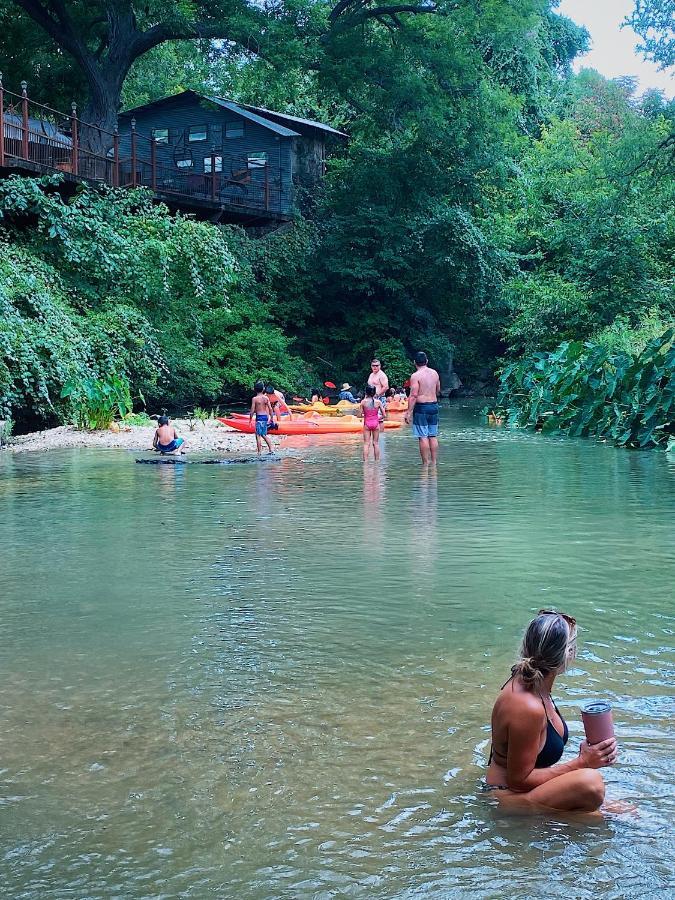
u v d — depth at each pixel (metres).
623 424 21.00
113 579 7.81
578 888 3.29
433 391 16.22
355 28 36.16
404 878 3.37
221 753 4.42
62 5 31.22
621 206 33.16
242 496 12.49
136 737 4.61
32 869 3.45
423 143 38.88
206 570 8.12
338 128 48.91
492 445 20.31
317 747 4.47
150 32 32.06
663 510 11.20
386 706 4.98
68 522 10.50
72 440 20.30
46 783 4.13
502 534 9.66
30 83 36.94
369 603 7.00
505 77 52.12
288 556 8.64
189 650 5.94
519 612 6.74
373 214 38.81
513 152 40.62
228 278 26.62
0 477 14.59
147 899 3.25
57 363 20.19
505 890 3.29
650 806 3.88
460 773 4.19
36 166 24.20
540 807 3.84
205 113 40.44
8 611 6.87
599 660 5.68
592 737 3.88
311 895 3.27
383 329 41.06
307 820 3.79
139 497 12.43
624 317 31.23
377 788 4.05
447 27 36.50
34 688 5.30
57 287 22.88
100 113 32.22
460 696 5.11
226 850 3.57
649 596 7.15
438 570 8.05
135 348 24.62
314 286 40.06
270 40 32.66
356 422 24.03
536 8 38.00
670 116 30.70
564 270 36.47
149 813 3.86
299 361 36.84
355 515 10.89
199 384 31.34
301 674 5.48
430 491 12.94
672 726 4.69
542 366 27.12
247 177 37.66
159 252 24.64
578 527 10.05
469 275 39.50
